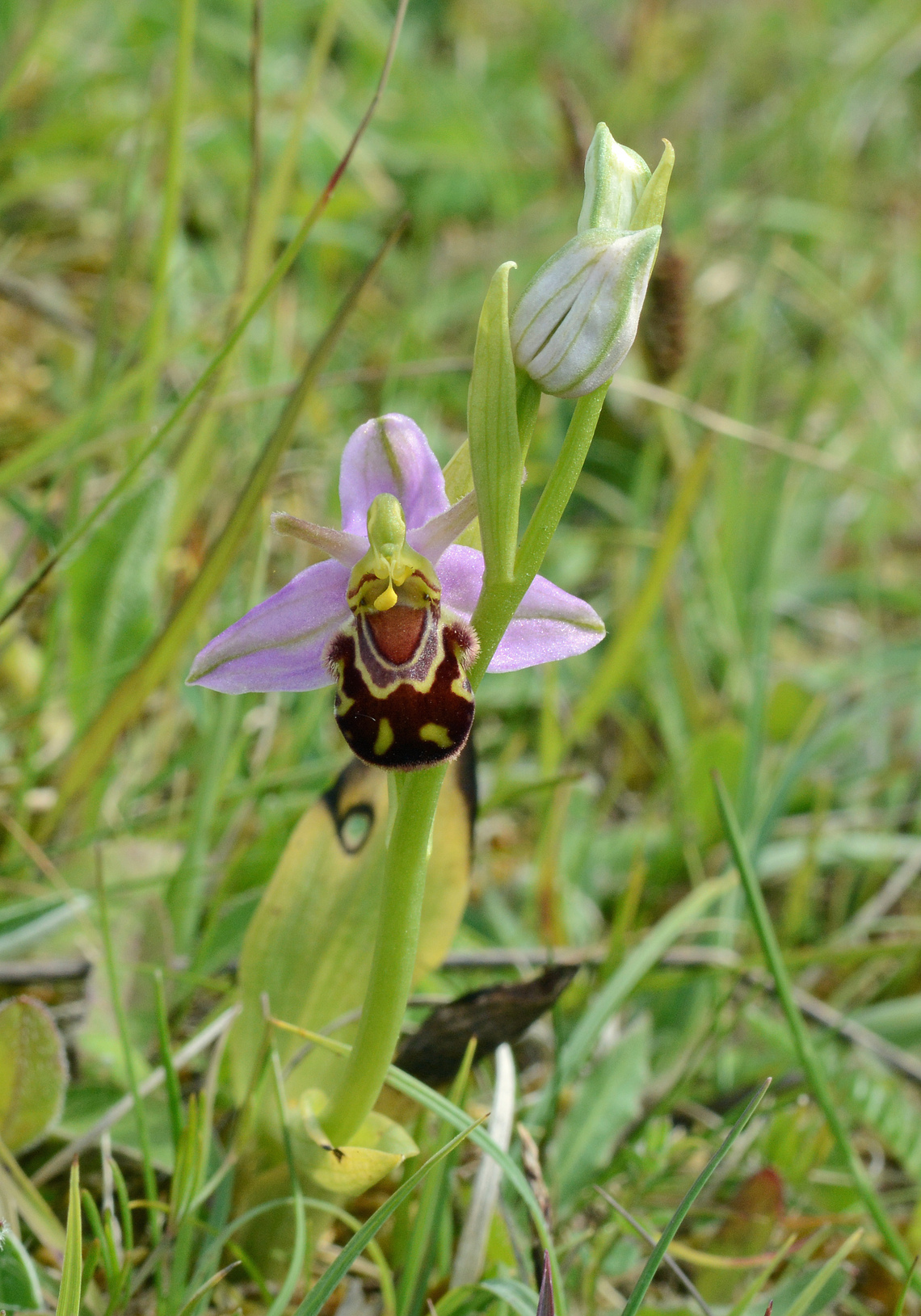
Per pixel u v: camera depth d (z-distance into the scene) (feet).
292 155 0.99
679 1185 0.84
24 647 0.99
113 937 0.85
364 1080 0.73
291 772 0.90
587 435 0.69
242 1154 0.77
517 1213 0.80
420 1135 0.80
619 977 0.84
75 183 1.42
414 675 0.71
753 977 0.93
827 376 1.55
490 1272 0.77
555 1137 0.84
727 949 0.93
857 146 1.99
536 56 1.99
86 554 0.92
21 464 0.91
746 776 0.98
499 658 0.73
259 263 0.99
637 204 0.69
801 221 1.71
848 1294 0.82
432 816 0.71
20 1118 0.77
